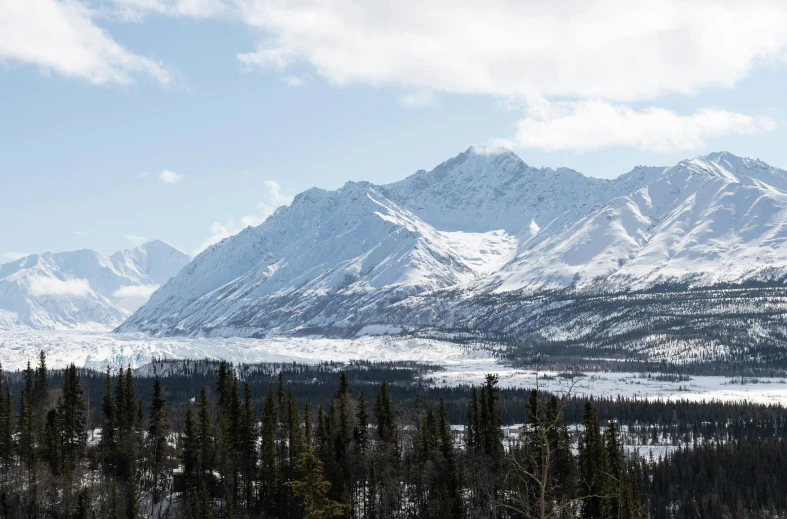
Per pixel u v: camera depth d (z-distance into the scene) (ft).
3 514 566.77
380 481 629.10
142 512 598.75
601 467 515.91
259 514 617.62
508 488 457.27
